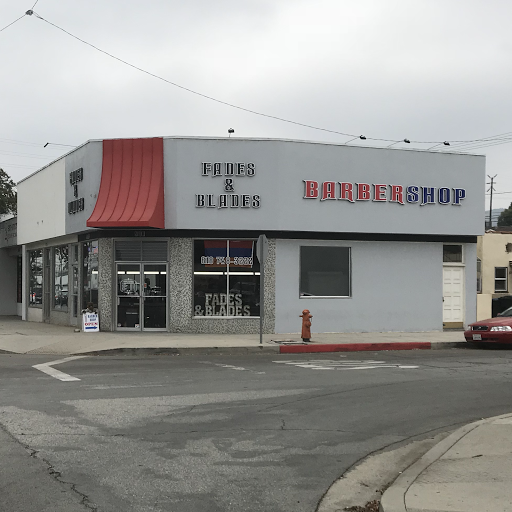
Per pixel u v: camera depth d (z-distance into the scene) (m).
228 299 19.97
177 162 19.62
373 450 7.29
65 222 22.50
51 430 7.69
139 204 19.06
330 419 8.67
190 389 10.59
